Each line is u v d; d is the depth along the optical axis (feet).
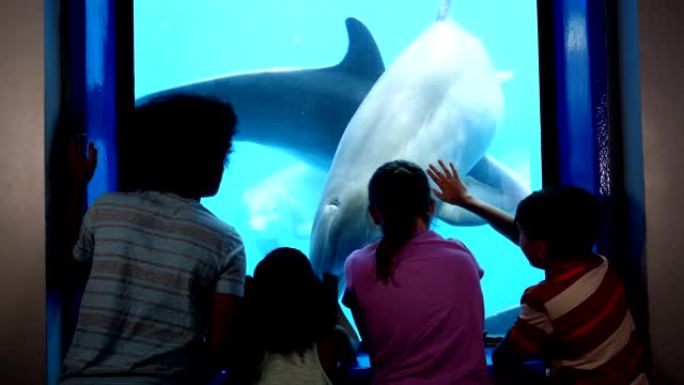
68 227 7.10
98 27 7.64
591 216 6.43
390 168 6.46
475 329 6.08
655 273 7.21
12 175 6.70
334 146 12.48
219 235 6.03
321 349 6.42
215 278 6.02
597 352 6.16
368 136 10.96
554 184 8.29
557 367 6.39
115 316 5.72
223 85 11.70
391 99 11.08
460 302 6.07
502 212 7.28
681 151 7.21
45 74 6.78
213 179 6.49
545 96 8.27
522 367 7.52
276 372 6.14
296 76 12.06
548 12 8.21
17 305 6.69
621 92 7.65
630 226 7.55
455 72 11.04
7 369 6.68
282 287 6.19
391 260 6.25
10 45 6.72
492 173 10.70
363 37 11.78
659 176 7.22
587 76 7.81
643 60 7.23
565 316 6.19
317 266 11.09
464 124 10.96
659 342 7.18
